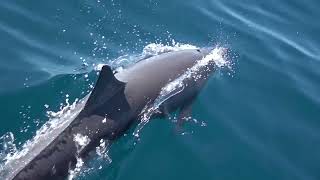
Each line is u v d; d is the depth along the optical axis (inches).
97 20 810.8
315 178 640.4
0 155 567.2
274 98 740.7
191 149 630.5
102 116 587.2
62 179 543.2
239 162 634.8
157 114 643.5
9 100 655.1
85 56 751.7
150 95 634.8
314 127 710.5
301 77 794.8
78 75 707.4
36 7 805.2
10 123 620.4
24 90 672.4
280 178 629.9
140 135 625.0
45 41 762.8
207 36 832.9
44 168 533.0
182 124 657.0
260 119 700.0
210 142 647.8
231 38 839.1
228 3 934.4
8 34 756.0
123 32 803.4
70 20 799.1
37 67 714.8
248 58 799.7
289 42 866.8
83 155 564.4
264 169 634.8
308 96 758.5
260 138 674.2
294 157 661.3
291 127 701.9
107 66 565.9
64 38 773.9
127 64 724.7
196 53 731.4
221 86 727.7
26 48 743.1
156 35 810.8
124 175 582.9
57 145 549.3
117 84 596.7
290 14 939.3
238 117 692.7
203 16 872.3
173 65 683.4
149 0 865.5
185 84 675.4
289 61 820.0
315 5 970.1
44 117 631.2
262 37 857.5
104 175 573.0
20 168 524.7
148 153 613.3
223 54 772.0
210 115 681.6
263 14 926.4
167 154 618.5
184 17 857.5
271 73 784.3
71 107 636.7
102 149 584.1
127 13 834.8
